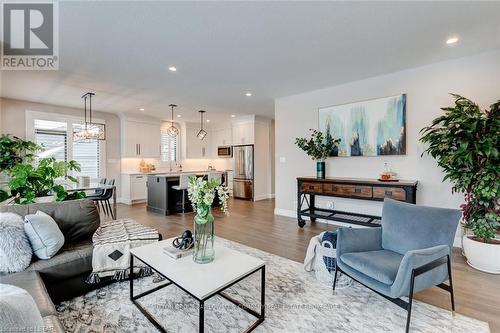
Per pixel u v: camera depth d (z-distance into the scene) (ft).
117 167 23.08
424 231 6.58
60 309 6.32
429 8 7.03
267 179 25.94
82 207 8.54
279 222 15.21
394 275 5.55
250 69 11.71
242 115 24.00
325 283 7.65
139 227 9.12
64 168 11.72
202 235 6.18
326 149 13.91
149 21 7.64
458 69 10.57
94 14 7.24
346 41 9.02
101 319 5.96
